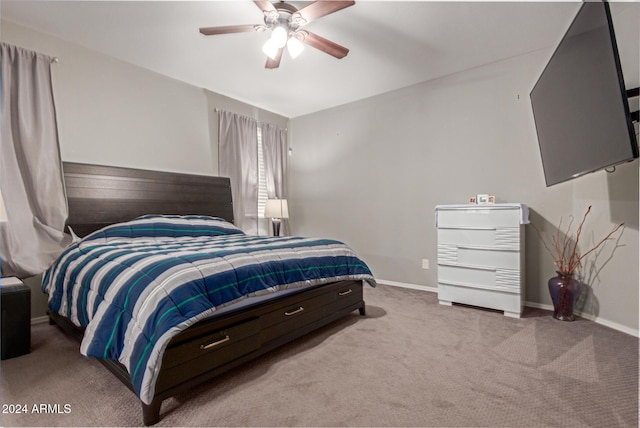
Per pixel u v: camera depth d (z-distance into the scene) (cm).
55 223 276
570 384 173
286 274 218
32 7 247
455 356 207
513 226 288
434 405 155
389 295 367
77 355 209
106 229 283
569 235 300
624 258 248
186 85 391
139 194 335
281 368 192
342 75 371
